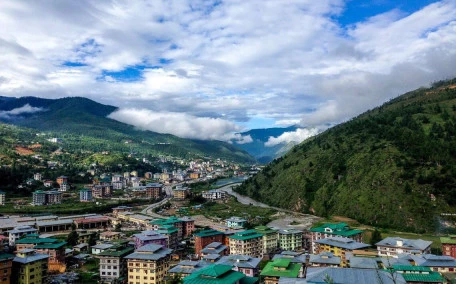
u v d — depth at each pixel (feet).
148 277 534.78
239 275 445.78
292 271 504.43
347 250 640.58
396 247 630.74
